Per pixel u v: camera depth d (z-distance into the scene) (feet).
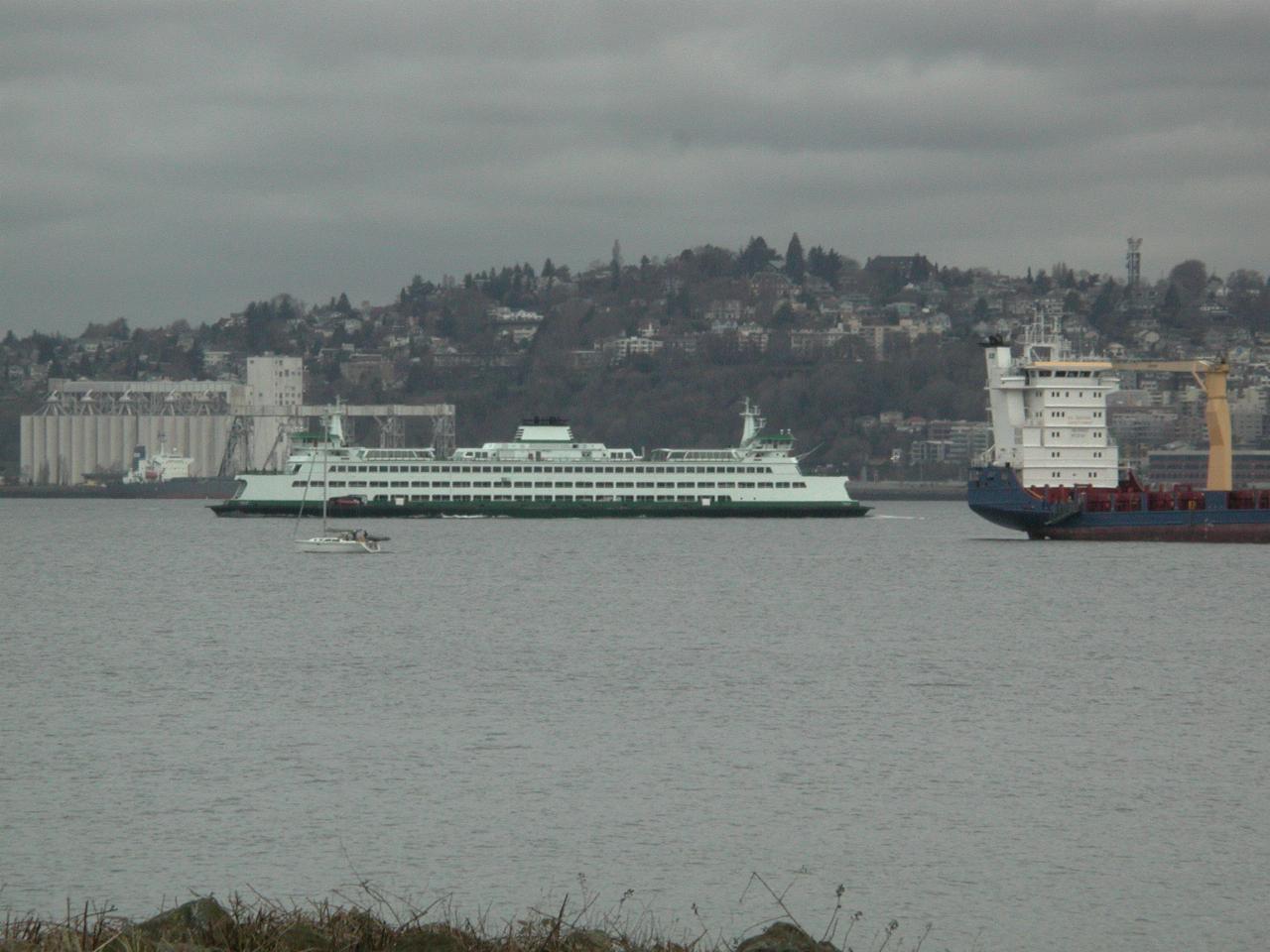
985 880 645.51
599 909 604.90
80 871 647.15
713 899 620.49
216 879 637.30
